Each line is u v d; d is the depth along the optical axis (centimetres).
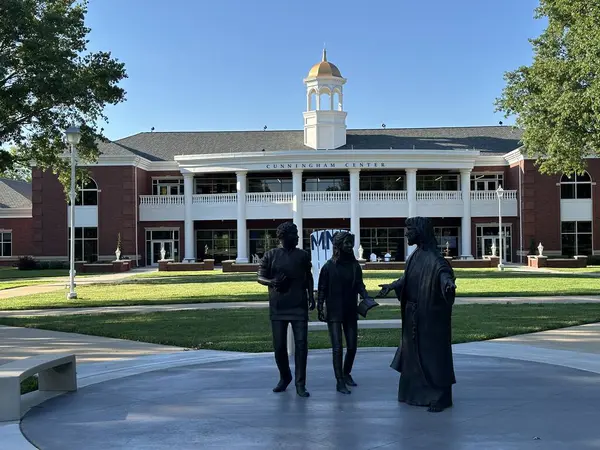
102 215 5625
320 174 5819
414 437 689
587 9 3247
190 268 5144
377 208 5469
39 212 5650
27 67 3409
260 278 908
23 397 923
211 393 920
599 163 5481
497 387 926
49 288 3338
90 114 3816
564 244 5519
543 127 3603
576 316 1838
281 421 761
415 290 817
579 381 967
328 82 5844
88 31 3772
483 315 1872
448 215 5509
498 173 5894
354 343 924
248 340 1449
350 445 666
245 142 6178
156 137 6444
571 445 656
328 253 1536
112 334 1588
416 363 816
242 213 5484
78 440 708
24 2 3334
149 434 722
